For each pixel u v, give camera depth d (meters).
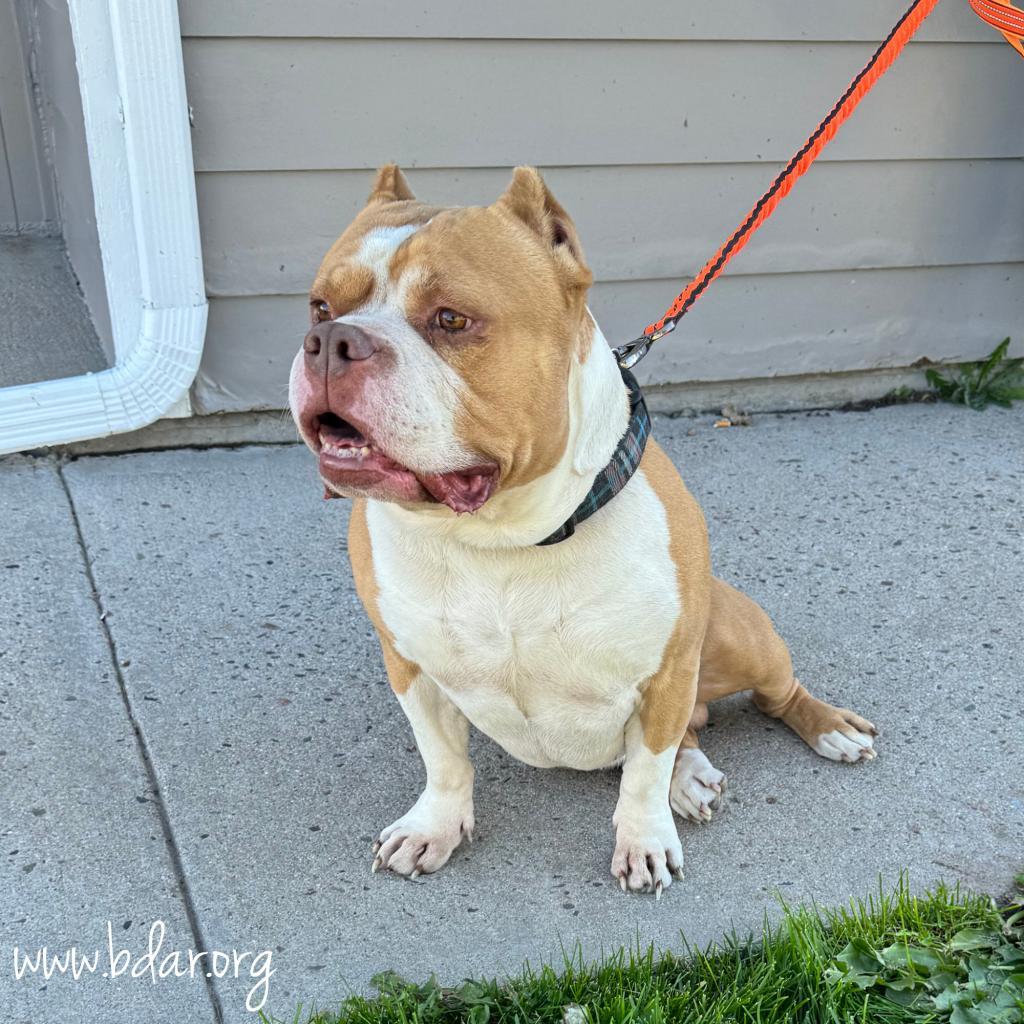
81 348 1.80
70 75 1.70
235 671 1.25
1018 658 1.29
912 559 1.50
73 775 1.09
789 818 1.05
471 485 0.75
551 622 0.88
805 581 1.44
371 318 0.72
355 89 1.61
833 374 1.98
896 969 0.87
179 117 1.52
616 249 1.79
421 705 0.97
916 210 1.90
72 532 1.49
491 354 0.73
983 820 1.05
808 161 1.05
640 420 0.91
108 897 0.95
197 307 1.62
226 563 1.45
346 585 1.42
